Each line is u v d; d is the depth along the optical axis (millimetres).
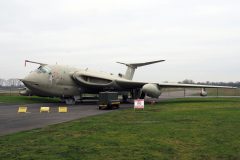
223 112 21766
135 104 25672
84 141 11070
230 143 10727
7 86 123062
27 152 9375
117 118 18516
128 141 11062
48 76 32375
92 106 30266
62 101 37219
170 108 26141
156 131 13219
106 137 11852
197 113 21094
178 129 13750
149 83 33469
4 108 27078
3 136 12195
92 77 34906
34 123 16609
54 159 8562
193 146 10273
